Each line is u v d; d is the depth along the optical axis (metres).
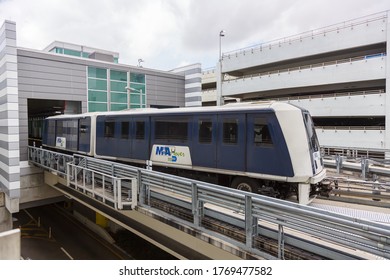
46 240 15.52
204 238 5.51
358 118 23.36
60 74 16.81
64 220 18.70
